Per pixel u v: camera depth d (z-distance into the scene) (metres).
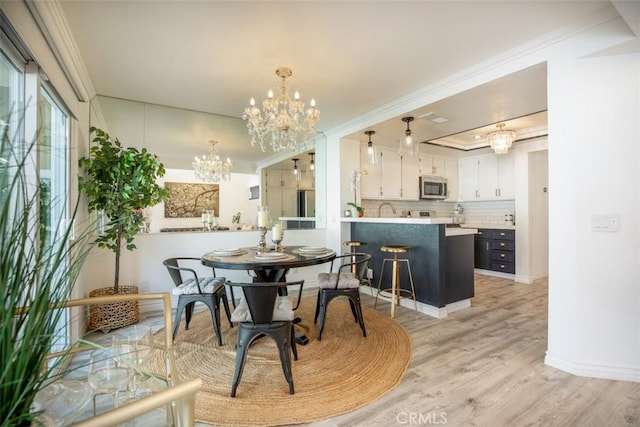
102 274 3.12
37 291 0.67
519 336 2.67
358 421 1.58
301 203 4.73
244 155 4.33
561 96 2.10
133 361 1.09
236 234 3.85
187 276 3.55
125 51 2.28
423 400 1.75
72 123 2.40
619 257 1.97
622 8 1.54
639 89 1.92
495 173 5.60
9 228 0.77
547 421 1.57
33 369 0.66
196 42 2.18
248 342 1.83
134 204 2.79
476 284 4.70
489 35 2.11
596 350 2.02
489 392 1.83
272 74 2.69
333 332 2.76
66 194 2.30
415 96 3.14
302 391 1.83
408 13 1.87
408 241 3.58
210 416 1.61
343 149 4.44
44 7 1.56
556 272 2.14
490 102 3.00
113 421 0.60
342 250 4.40
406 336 2.67
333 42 2.19
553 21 1.96
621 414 1.63
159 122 3.80
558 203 2.13
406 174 5.37
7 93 1.51
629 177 1.94
